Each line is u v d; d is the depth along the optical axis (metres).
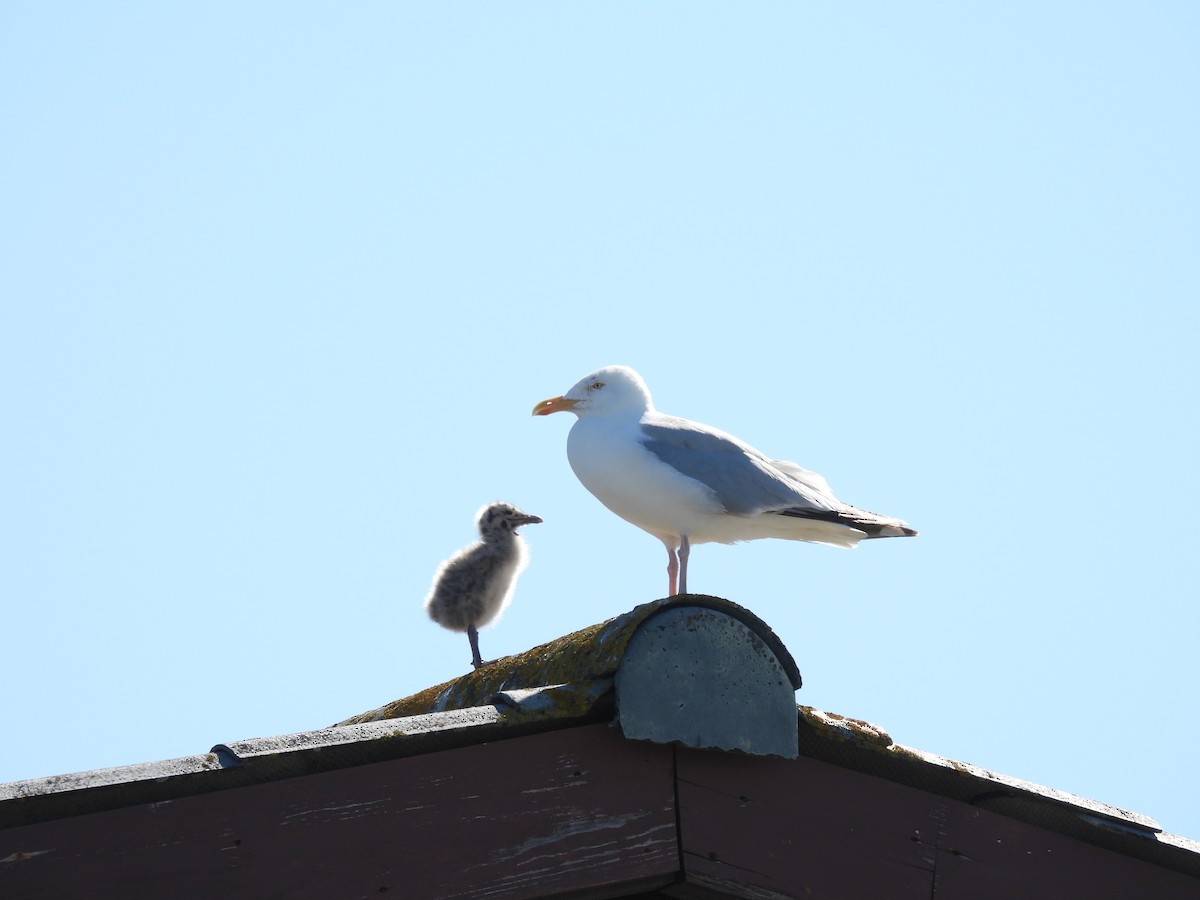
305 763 10.52
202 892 10.00
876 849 12.11
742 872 11.54
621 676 11.37
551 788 11.15
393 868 10.54
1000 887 12.53
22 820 9.75
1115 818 13.03
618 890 11.40
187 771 10.09
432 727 10.84
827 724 12.05
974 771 12.60
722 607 11.73
